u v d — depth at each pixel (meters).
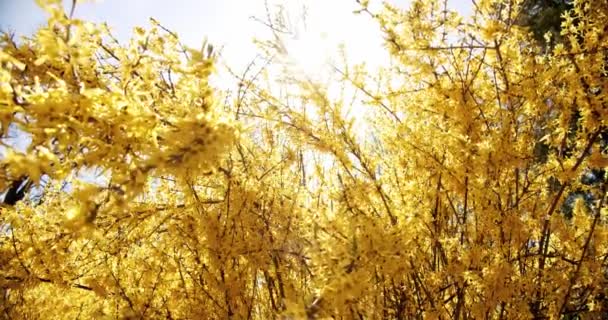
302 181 2.70
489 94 2.46
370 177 2.32
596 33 2.22
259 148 2.59
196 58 1.55
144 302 2.44
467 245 2.44
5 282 2.24
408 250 2.06
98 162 1.51
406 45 2.30
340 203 2.29
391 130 2.55
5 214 2.21
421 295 2.60
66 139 1.46
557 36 5.38
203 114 1.54
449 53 2.43
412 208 2.15
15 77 1.70
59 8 1.42
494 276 2.13
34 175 1.40
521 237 2.29
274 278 2.53
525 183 2.55
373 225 1.93
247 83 2.40
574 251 2.69
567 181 2.35
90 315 2.72
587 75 2.20
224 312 2.34
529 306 2.41
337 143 2.28
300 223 2.32
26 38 1.74
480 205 2.39
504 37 2.39
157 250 2.43
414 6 2.32
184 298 2.50
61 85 1.44
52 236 2.29
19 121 1.40
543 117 2.60
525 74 2.32
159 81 1.94
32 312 2.82
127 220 2.31
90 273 2.66
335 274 1.64
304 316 1.56
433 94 2.43
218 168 2.06
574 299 2.90
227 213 2.16
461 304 2.37
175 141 1.52
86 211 1.47
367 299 2.18
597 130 2.28
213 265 2.27
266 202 2.35
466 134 2.36
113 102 1.50
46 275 2.30
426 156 2.42
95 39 1.86
